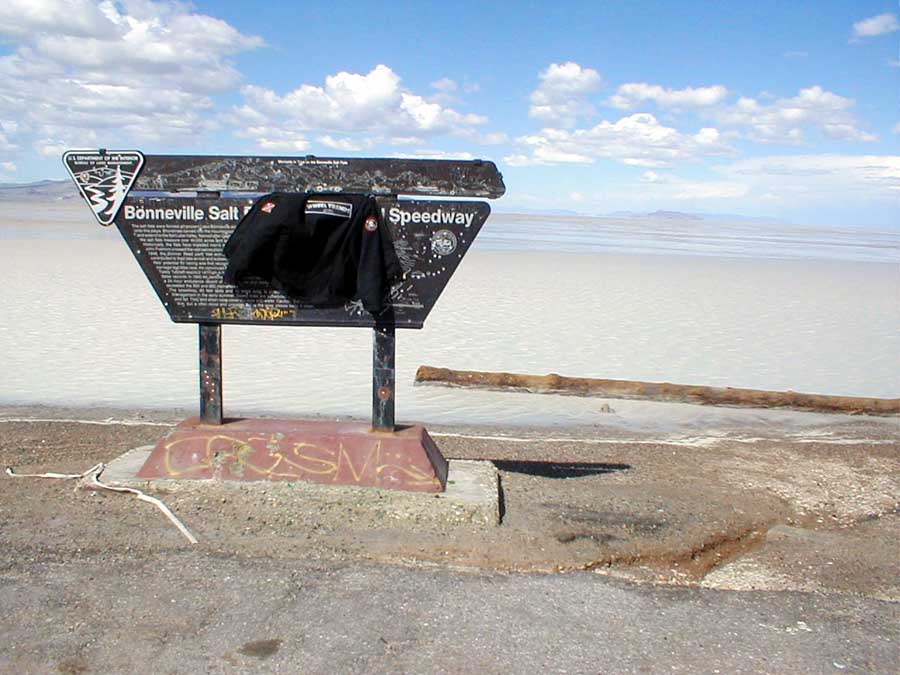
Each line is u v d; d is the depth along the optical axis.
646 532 5.29
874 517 6.08
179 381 10.66
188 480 5.50
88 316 15.18
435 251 5.52
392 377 5.62
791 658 3.82
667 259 37.12
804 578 4.79
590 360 12.74
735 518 5.75
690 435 9.12
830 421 9.93
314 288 5.56
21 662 3.58
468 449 7.72
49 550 4.65
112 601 4.10
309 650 3.72
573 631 3.98
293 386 10.55
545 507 5.59
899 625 4.20
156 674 3.52
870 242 81.56
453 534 5.04
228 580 4.34
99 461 6.50
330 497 5.31
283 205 5.41
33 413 8.88
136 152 5.58
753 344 14.66
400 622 3.98
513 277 25.12
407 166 5.46
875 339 15.67
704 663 3.76
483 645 3.82
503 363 12.28
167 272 5.65
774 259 40.50
